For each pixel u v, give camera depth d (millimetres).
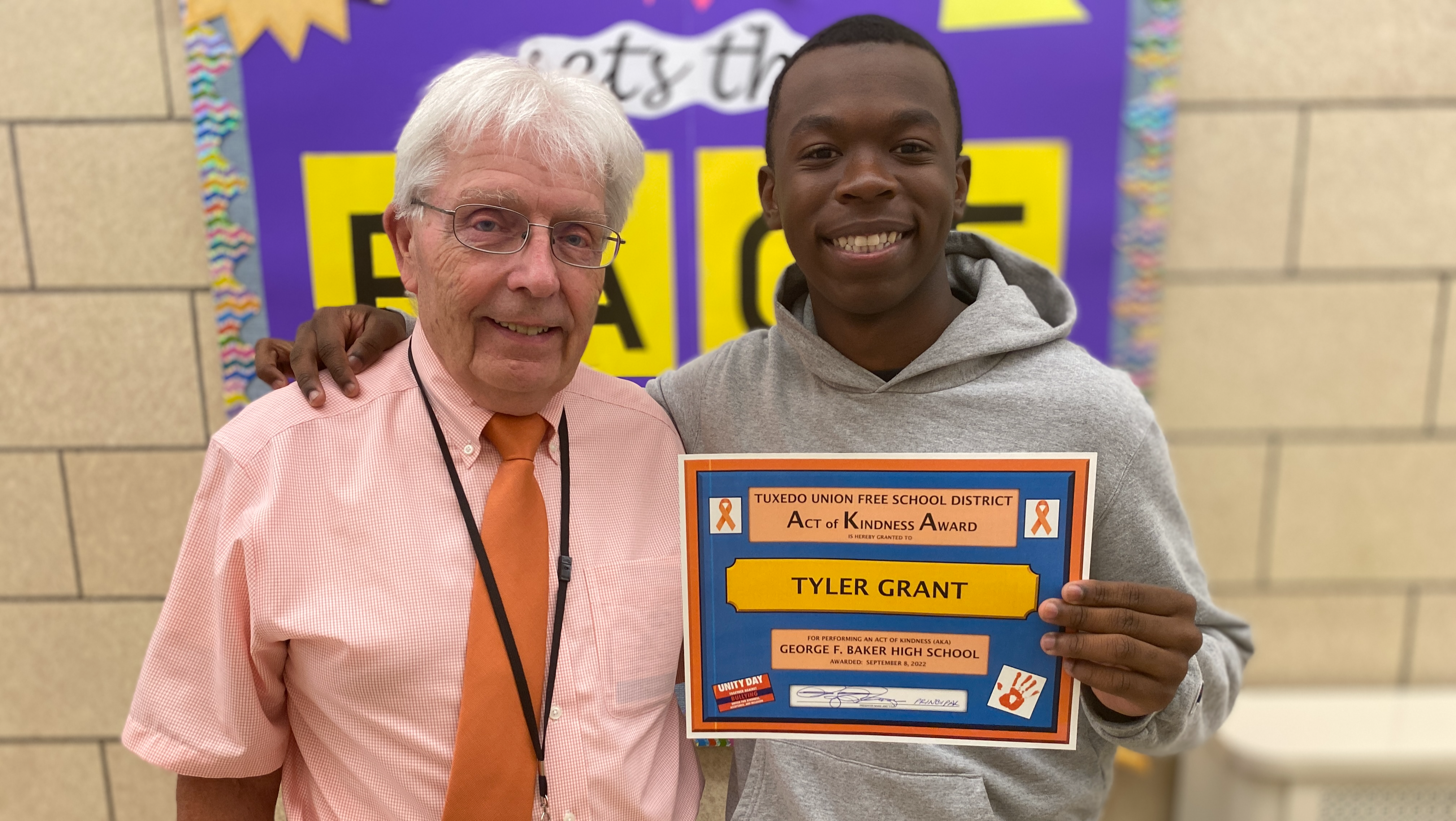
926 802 896
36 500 1830
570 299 868
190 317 1760
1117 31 1633
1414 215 1754
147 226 1726
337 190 1668
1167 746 898
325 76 1634
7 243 1729
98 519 1843
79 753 1933
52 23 1653
